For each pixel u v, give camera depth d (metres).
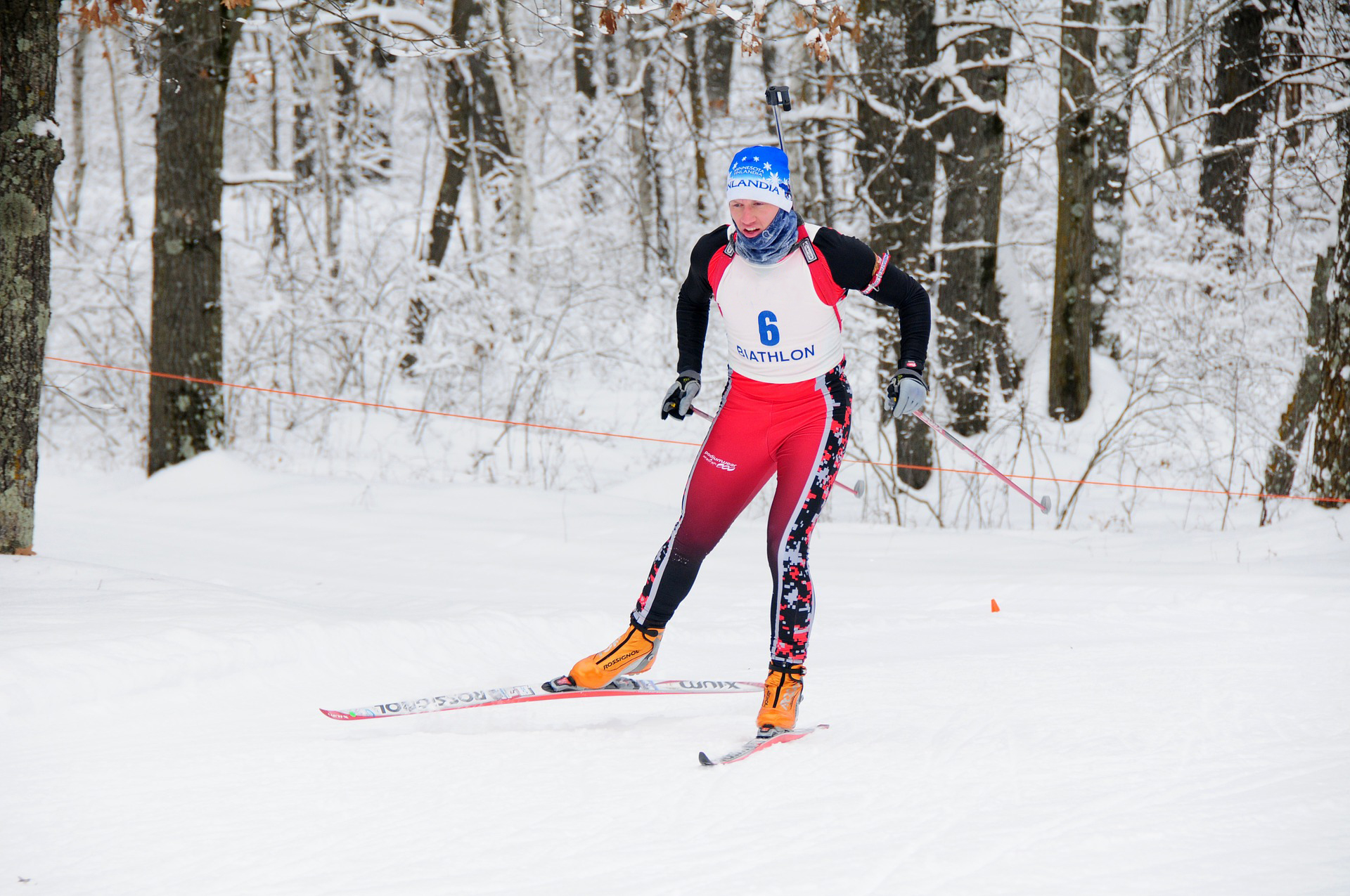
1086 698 9.74
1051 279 42.41
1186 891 5.34
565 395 37.97
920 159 29.48
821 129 36.59
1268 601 14.43
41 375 13.91
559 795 6.97
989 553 19.98
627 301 39.34
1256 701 9.47
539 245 43.34
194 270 25.28
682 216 50.62
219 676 9.84
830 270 8.30
